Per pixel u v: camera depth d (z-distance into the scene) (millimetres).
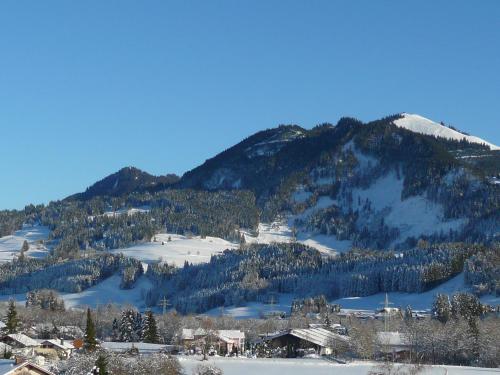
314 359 186375
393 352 199875
